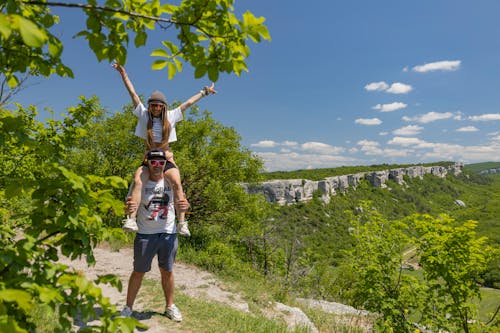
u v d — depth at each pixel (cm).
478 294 708
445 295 754
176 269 771
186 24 171
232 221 1296
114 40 175
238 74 187
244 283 777
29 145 179
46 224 167
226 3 167
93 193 173
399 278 782
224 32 173
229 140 1356
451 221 764
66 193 165
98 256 769
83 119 490
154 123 391
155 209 377
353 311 962
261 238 1552
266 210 1444
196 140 1371
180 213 402
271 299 723
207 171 1286
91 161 1253
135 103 396
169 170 392
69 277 143
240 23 168
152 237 377
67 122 480
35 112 484
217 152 1320
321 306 928
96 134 1301
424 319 743
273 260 1539
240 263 944
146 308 451
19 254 146
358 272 839
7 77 172
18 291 110
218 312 484
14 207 450
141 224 378
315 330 650
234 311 516
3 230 189
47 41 139
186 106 413
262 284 840
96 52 176
